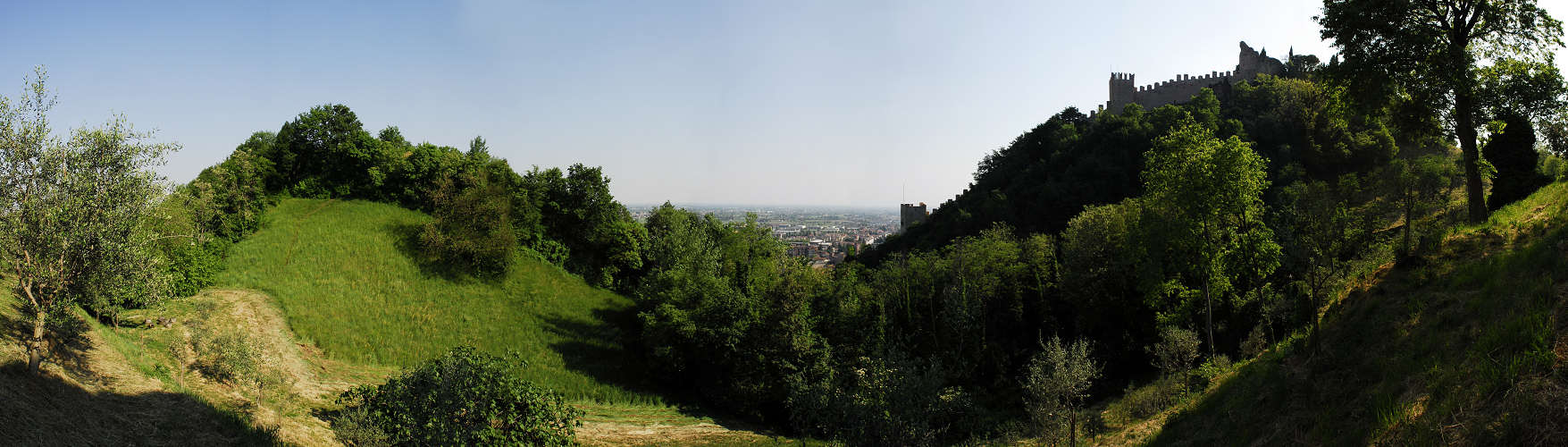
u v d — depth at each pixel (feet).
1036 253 189.37
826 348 142.82
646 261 248.32
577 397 127.95
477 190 199.82
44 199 65.00
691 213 287.28
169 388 74.84
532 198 226.99
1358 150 272.51
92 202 66.95
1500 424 35.29
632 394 133.69
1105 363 140.97
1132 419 87.81
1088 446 79.61
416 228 193.98
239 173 177.88
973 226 331.36
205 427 68.33
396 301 153.79
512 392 77.51
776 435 125.29
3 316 72.02
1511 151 123.24
